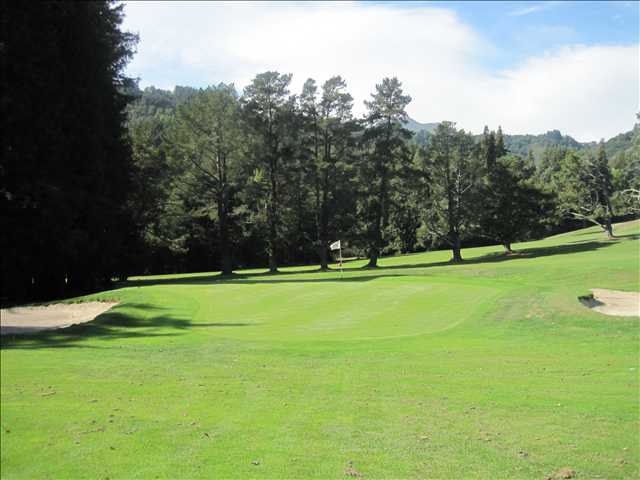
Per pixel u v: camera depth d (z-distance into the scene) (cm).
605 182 7356
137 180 4572
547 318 1482
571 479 540
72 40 2831
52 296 3516
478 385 866
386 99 5628
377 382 902
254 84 5503
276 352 1157
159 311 1889
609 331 1298
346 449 632
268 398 827
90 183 3036
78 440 684
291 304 2042
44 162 2653
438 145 5925
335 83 5559
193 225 6712
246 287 2545
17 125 2480
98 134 3020
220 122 5541
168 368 1022
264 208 5641
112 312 1847
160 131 6675
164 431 706
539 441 631
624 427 662
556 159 12875
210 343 1281
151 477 585
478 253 6844
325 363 1048
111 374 981
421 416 728
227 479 572
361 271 4806
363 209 5753
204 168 5762
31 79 2512
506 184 6012
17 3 2533
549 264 3800
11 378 955
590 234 8338
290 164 5612
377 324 1576
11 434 703
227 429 706
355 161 5697
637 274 3044
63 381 936
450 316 1658
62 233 2791
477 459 592
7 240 2672
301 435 678
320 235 5672
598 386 836
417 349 1170
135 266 4806
